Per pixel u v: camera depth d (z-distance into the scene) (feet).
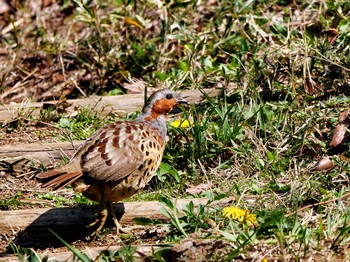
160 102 33.30
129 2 49.62
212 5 51.70
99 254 28.60
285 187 33.27
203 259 27.89
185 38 47.50
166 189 35.32
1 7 57.47
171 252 28.66
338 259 27.68
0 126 41.50
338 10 44.68
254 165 35.73
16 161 38.01
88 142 31.60
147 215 33.12
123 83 47.16
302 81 40.73
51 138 40.19
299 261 27.48
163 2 49.19
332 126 37.24
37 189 36.55
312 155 35.91
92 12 49.96
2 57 53.16
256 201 32.27
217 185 35.06
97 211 33.22
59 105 42.57
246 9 48.01
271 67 41.70
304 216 30.63
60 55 49.85
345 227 28.27
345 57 40.78
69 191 36.01
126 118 41.19
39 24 55.77
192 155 36.35
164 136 33.42
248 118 38.04
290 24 46.32
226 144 36.63
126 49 49.06
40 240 32.55
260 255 27.86
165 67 47.34
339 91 39.65
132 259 28.53
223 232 28.63
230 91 41.96
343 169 33.65
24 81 49.85
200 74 44.47
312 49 40.57
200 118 38.37
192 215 31.04
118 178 31.09
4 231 32.86
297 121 37.86
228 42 46.78
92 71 48.88
